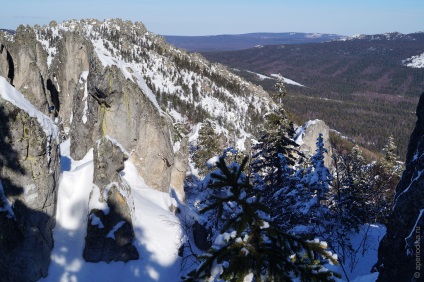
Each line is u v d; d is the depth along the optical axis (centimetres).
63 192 1906
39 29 17925
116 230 1778
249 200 701
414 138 1992
